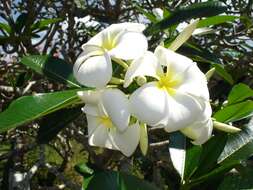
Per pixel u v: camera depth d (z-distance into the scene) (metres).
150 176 0.81
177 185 0.57
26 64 0.48
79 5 0.95
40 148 0.77
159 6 0.94
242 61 0.81
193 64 0.35
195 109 0.34
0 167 0.98
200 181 0.42
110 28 0.39
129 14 1.01
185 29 0.40
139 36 0.37
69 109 0.48
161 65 0.36
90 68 0.36
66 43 0.90
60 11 0.97
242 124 0.51
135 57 0.36
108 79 0.35
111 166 0.82
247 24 0.80
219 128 0.40
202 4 0.51
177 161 0.44
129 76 0.35
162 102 0.33
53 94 0.35
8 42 0.81
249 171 0.41
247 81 0.76
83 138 0.68
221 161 0.44
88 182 0.38
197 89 0.34
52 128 0.48
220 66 0.54
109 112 0.34
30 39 0.82
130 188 0.38
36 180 0.93
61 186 0.75
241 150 0.44
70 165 1.18
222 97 0.68
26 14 0.80
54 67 0.48
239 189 0.40
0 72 0.88
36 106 0.34
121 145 0.38
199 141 0.37
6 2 0.81
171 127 0.33
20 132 0.85
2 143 0.94
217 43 0.88
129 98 0.34
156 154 0.68
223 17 0.51
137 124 0.37
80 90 0.36
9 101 0.77
